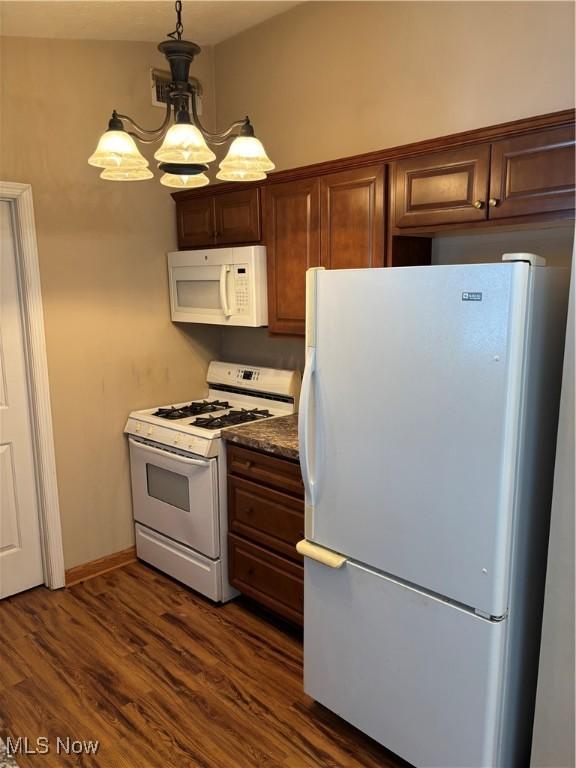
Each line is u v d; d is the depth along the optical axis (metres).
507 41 2.27
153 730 2.17
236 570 2.94
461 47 2.41
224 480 2.91
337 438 1.96
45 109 2.86
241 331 3.64
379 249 2.45
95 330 3.18
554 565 1.66
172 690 2.38
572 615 1.64
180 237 3.42
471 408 1.61
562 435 1.60
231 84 3.44
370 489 1.89
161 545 3.28
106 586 3.20
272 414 3.28
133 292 3.31
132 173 2.12
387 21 2.65
